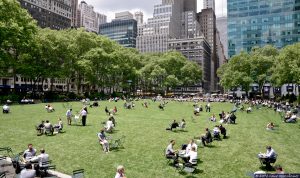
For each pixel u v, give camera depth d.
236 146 22.75
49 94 76.25
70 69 82.94
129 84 111.75
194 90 193.75
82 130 28.00
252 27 147.12
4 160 16.55
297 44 64.56
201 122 36.62
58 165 16.34
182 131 29.19
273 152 16.86
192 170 14.63
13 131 26.50
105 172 15.28
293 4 136.12
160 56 146.00
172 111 51.34
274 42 141.25
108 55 89.44
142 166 16.53
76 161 17.25
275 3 140.75
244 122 38.06
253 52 98.06
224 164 17.48
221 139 25.58
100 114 42.41
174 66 130.75
